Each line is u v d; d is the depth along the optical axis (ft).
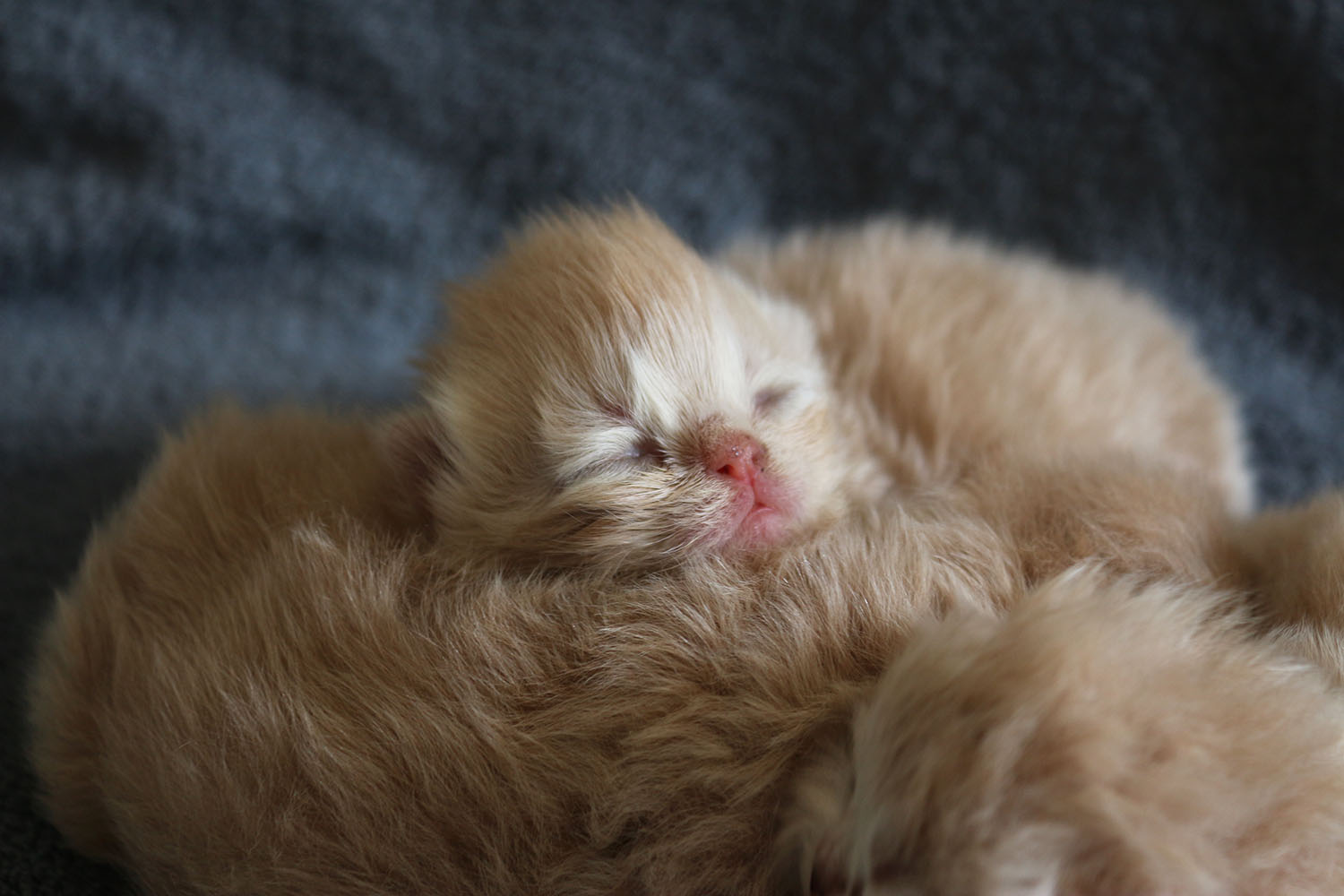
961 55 0.67
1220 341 0.66
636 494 0.44
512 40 0.67
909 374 0.53
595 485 0.45
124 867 0.43
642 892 0.38
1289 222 0.65
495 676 0.40
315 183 0.66
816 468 0.48
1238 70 0.64
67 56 0.61
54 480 0.56
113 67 0.62
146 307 0.64
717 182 0.69
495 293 0.48
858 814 0.36
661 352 0.46
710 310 0.48
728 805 0.38
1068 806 0.34
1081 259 0.68
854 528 0.44
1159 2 0.64
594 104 0.68
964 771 0.35
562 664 0.40
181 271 0.65
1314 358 0.66
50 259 0.62
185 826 0.40
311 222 0.66
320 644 0.41
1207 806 0.35
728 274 0.54
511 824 0.38
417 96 0.67
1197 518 0.44
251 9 0.64
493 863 0.38
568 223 0.52
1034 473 0.46
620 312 0.46
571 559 0.45
